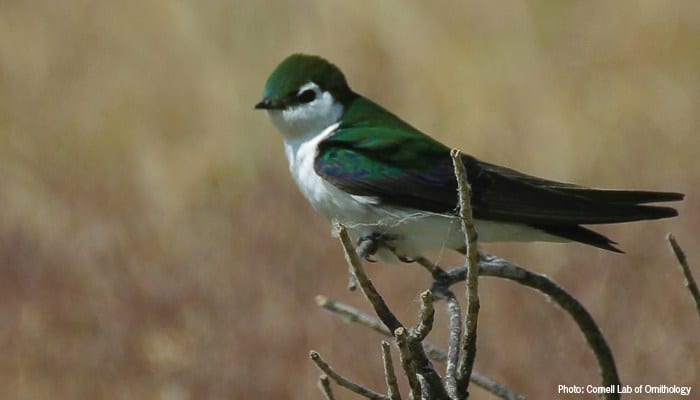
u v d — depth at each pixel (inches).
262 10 716.7
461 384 216.8
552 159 627.2
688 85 654.5
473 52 681.6
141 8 737.0
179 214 585.6
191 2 725.9
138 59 727.7
